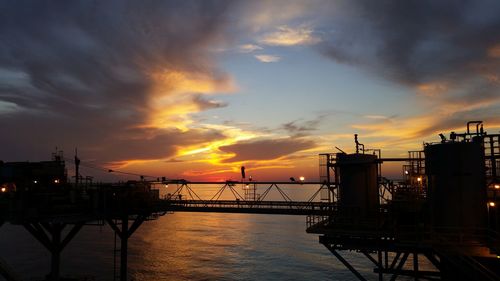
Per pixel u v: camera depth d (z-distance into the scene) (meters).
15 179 43.28
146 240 108.50
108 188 42.12
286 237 117.56
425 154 25.92
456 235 22.11
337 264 77.75
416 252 23.94
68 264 75.75
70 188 41.22
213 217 187.50
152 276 69.56
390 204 27.62
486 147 26.25
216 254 90.06
